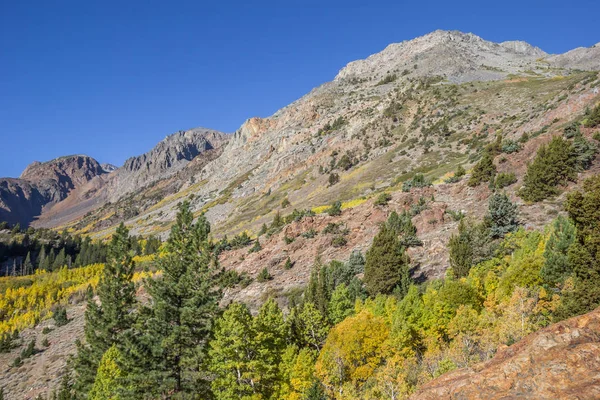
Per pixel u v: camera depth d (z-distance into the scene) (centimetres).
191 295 3903
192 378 3456
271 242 7600
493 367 1328
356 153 15400
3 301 11031
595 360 1167
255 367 3164
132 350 3484
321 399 3138
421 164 11300
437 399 1314
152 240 17150
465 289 3425
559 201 5169
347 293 4441
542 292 2889
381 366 3144
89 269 13962
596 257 2227
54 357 6938
